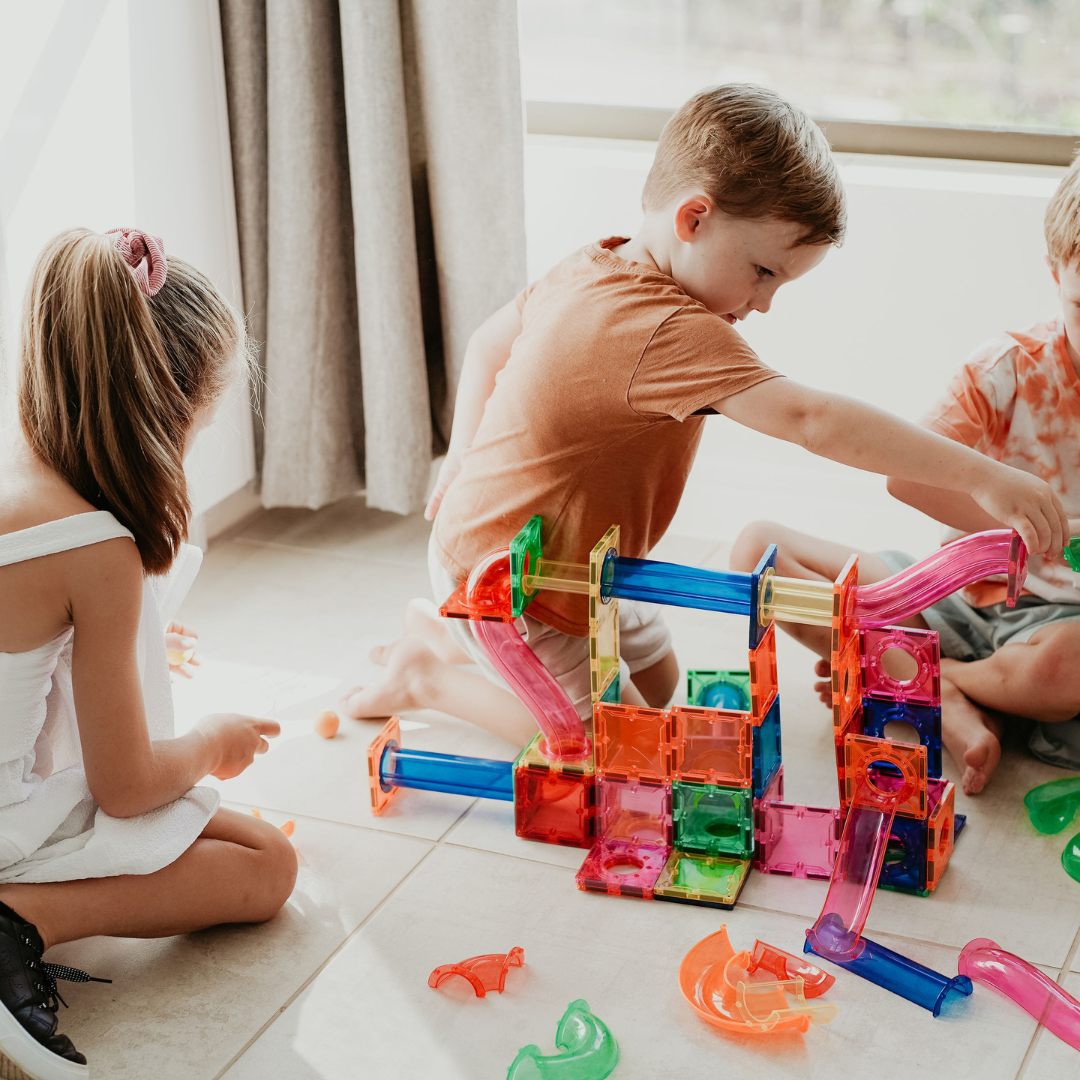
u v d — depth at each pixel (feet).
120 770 3.41
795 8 6.16
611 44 6.45
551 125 6.61
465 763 4.30
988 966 3.45
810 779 4.47
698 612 5.79
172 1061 3.31
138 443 3.26
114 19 5.19
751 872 4.00
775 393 3.55
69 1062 3.14
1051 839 4.09
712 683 4.58
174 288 3.46
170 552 3.46
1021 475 3.48
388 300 5.91
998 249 5.70
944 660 4.72
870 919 3.76
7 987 3.11
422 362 6.13
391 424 6.10
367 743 4.79
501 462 4.16
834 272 5.96
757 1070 3.23
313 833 4.25
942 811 3.81
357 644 5.51
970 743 4.34
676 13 6.31
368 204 5.78
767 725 3.95
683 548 6.35
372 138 5.69
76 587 3.26
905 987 3.45
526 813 4.19
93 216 5.29
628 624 4.69
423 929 3.78
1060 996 3.33
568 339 3.89
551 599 4.25
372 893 3.94
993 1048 3.28
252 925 3.82
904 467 3.49
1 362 4.46
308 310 6.05
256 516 6.78
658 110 6.45
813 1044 3.31
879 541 6.29
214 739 3.74
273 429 6.25
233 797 4.45
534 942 3.71
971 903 3.82
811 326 6.09
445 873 4.04
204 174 5.83
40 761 3.63
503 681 4.15
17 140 4.91
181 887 3.56
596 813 4.10
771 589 3.80
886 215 5.79
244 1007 3.49
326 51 5.81
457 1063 3.28
